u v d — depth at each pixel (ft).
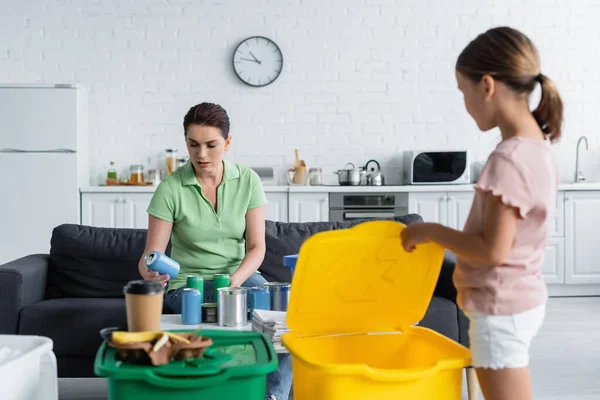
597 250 17.84
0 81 18.60
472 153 19.43
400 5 19.21
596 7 19.34
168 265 7.25
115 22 18.80
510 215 4.40
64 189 17.03
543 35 19.35
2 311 9.05
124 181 18.28
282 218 17.52
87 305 9.18
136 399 4.37
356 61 19.22
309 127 19.25
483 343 4.66
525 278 4.61
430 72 19.30
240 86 19.10
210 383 4.37
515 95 4.61
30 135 16.93
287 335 5.27
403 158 19.20
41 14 18.63
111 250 10.52
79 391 10.03
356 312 5.40
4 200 16.94
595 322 14.70
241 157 19.21
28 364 4.88
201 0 18.90
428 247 5.08
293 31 19.11
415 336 5.51
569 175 19.52
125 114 18.94
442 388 4.73
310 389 4.71
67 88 16.97
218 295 7.05
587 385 10.27
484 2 19.29
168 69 18.95
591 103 19.43
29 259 10.33
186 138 8.59
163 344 4.50
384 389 4.59
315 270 5.00
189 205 8.87
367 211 17.56
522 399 4.60
